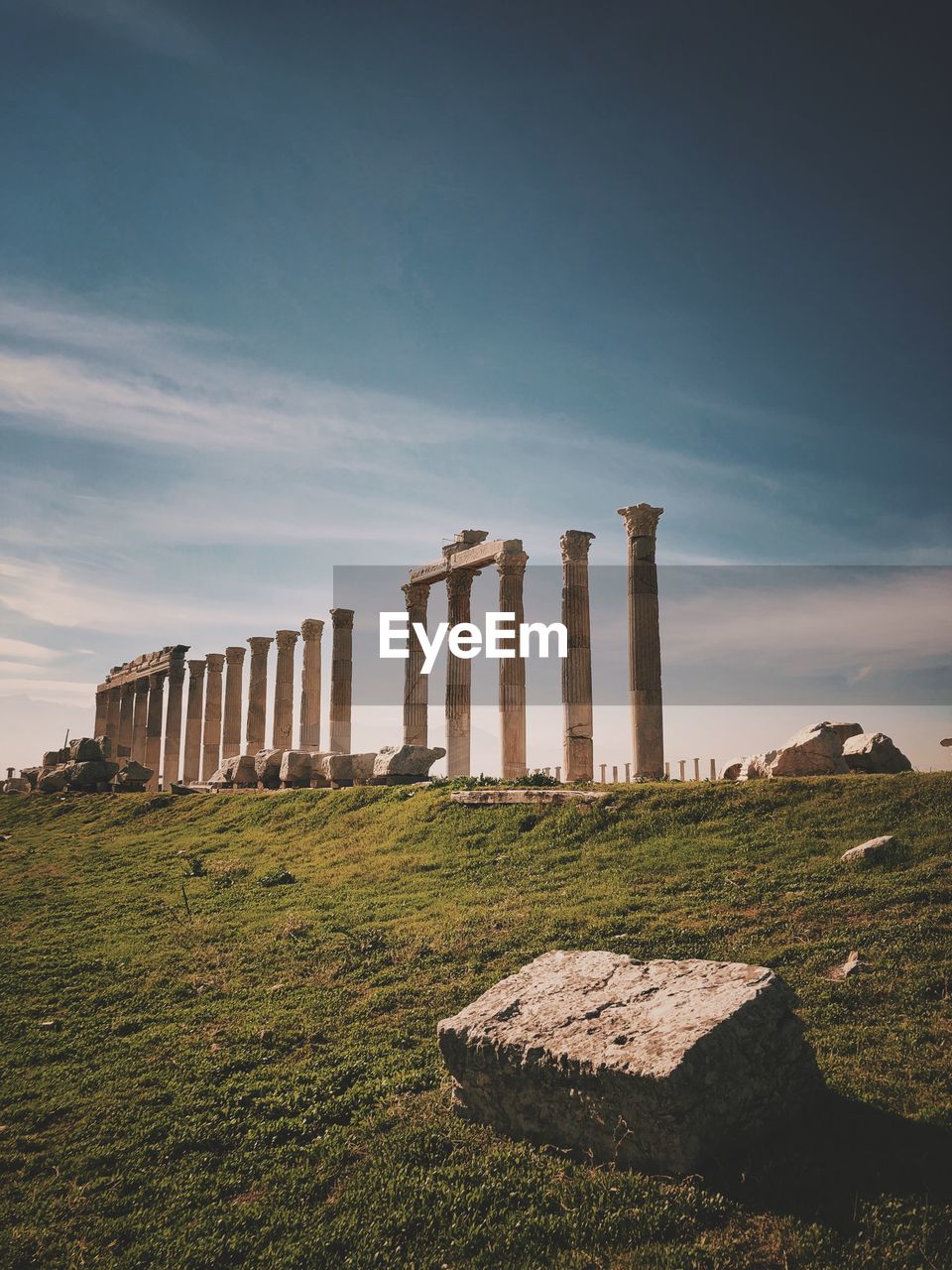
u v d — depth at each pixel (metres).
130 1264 8.13
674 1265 6.85
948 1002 10.86
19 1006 15.26
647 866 18.50
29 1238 8.72
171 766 64.25
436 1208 8.09
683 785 22.84
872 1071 9.38
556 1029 8.94
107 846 31.92
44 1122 11.16
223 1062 12.20
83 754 50.19
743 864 17.50
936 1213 6.96
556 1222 7.55
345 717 50.94
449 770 39.50
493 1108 9.20
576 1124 8.41
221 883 23.70
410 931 16.91
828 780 20.75
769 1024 8.41
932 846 16.39
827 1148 7.96
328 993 14.46
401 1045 12.17
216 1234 8.40
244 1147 10.00
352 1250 7.79
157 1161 9.97
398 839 24.97
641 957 13.67
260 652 60.69
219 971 16.19
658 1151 7.78
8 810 45.38
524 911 16.97
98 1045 13.39
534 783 28.20
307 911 19.52
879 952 12.47
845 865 16.30
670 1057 7.82
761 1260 6.80
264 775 43.06
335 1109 10.49
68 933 20.11
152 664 68.81
